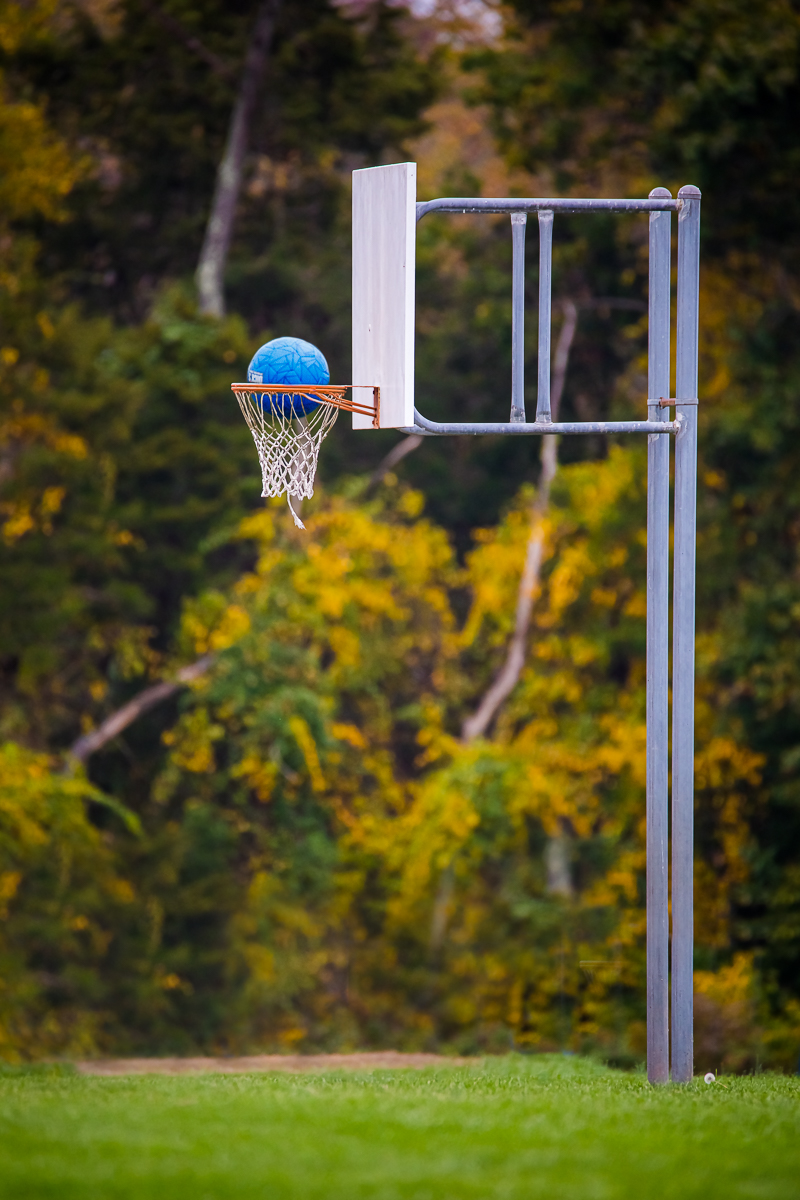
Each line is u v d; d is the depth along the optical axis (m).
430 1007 89.62
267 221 103.50
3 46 95.94
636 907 84.50
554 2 91.19
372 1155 21.53
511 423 31.81
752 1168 21.38
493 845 88.81
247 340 93.75
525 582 90.44
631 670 92.19
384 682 98.19
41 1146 21.67
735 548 86.81
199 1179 19.86
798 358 86.75
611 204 31.47
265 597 86.00
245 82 97.81
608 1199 19.47
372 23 105.25
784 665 79.69
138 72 101.00
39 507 88.88
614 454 88.75
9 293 89.44
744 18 81.50
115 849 89.19
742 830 84.81
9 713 88.31
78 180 98.81
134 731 96.44
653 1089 30.59
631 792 85.12
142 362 92.00
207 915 90.69
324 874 90.50
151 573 95.19
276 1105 25.72
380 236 32.91
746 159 85.06
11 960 82.38
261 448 37.53
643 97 88.25
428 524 95.00
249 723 86.12
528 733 90.94
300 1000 91.19
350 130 100.69
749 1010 71.62
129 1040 86.31
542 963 83.56
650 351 32.00
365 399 33.66
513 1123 24.17
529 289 101.25
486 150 119.19
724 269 87.62
